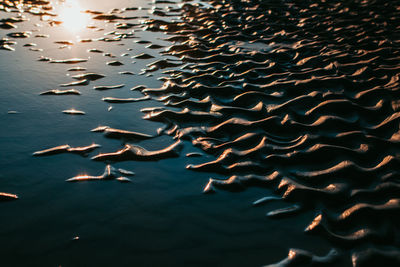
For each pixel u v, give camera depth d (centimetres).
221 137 291
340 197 217
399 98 328
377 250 178
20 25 595
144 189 221
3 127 282
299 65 451
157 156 256
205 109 336
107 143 270
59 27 599
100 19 668
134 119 310
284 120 303
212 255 174
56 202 205
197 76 404
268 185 230
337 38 556
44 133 277
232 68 440
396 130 288
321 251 178
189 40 553
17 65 420
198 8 781
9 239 178
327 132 288
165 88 376
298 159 255
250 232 190
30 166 236
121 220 194
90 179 227
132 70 427
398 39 534
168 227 191
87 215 196
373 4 783
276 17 694
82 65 432
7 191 211
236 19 685
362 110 315
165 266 167
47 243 177
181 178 234
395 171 238
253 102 344
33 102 328
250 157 258
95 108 325
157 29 613
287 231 191
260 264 170
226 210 206
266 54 483
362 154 258
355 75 395
